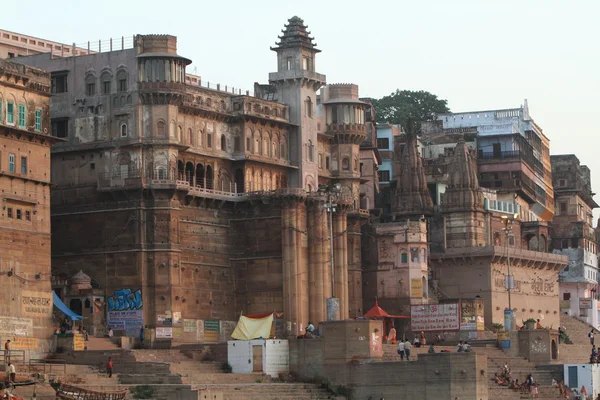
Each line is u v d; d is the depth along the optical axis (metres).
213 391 104.56
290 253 137.88
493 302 159.12
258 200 139.12
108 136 133.00
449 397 112.62
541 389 125.19
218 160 140.25
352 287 152.25
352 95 156.50
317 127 153.50
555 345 138.50
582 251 197.75
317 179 149.50
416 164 167.62
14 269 114.06
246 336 121.94
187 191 132.88
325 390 116.69
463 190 167.50
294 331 137.12
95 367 112.81
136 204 130.88
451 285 161.12
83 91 134.88
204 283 136.00
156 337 128.75
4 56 153.88
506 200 184.12
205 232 137.00
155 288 129.88
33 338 115.31
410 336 149.88
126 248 130.75
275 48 148.12
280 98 148.50
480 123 194.38
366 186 169.25
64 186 134.50
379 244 155.00
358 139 155.62
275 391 111.56
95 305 130.25
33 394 96.12
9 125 114.69
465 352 113.25
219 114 140.00
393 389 114.88
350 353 117.31
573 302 196.00
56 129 135.75
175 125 133.00
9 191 114.19
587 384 128.38
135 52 132.62
